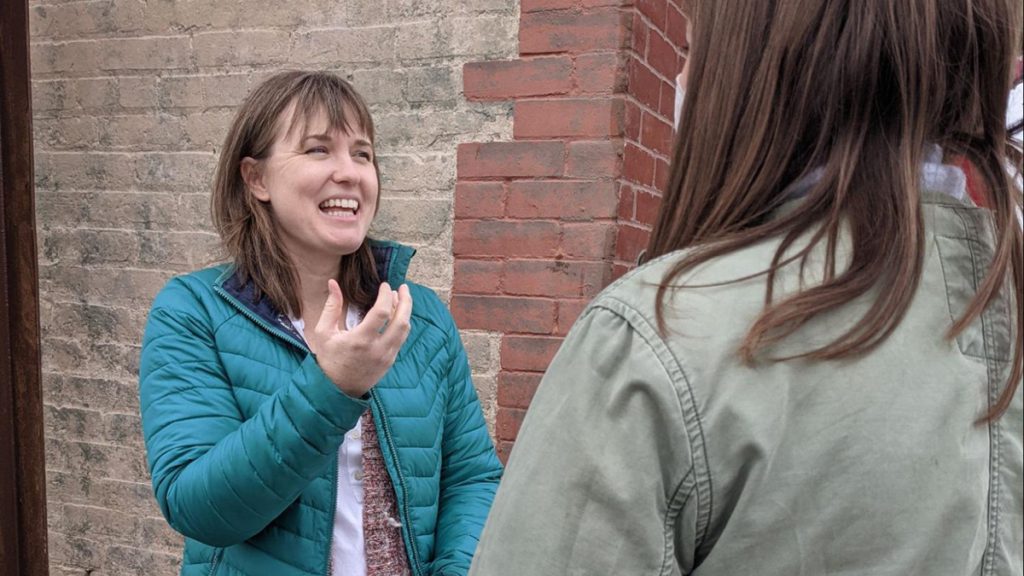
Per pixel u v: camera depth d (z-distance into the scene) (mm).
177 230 2602
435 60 2307
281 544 1322
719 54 705
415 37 2322
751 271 635
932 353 622
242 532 1228
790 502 600
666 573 613
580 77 2146
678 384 607
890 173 630
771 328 602
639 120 2215
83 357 2738
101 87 2676
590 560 612
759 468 598
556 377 672
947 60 646
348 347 1161
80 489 2762
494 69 2232
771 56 667
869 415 600
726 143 698
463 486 1598
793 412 605
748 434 597
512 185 2221
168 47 2586
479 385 2271
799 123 662
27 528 1685
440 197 2318
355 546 1386
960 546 615
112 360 2701
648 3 2199
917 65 627
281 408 1181
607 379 638
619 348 639
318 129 1464
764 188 673
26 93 1630
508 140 2234
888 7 631
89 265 2715
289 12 2447
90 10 2678
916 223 622
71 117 2719
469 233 2268
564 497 628
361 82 2381
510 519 646
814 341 607
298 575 1316
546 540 625
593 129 2137
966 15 640
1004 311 666
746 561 613
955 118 669
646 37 2211
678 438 605
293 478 1183
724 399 602
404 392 1482
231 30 2512
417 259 2348
